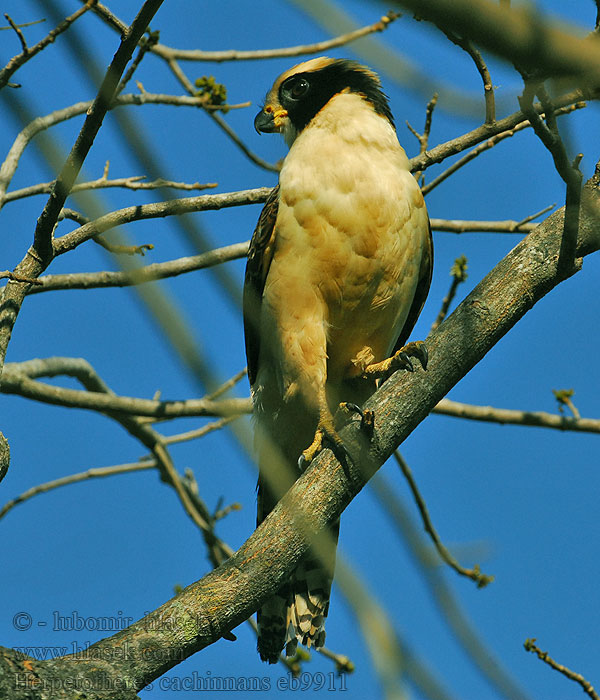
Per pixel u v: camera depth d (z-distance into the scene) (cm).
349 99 936
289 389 895
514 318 638
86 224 755
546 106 516
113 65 589
